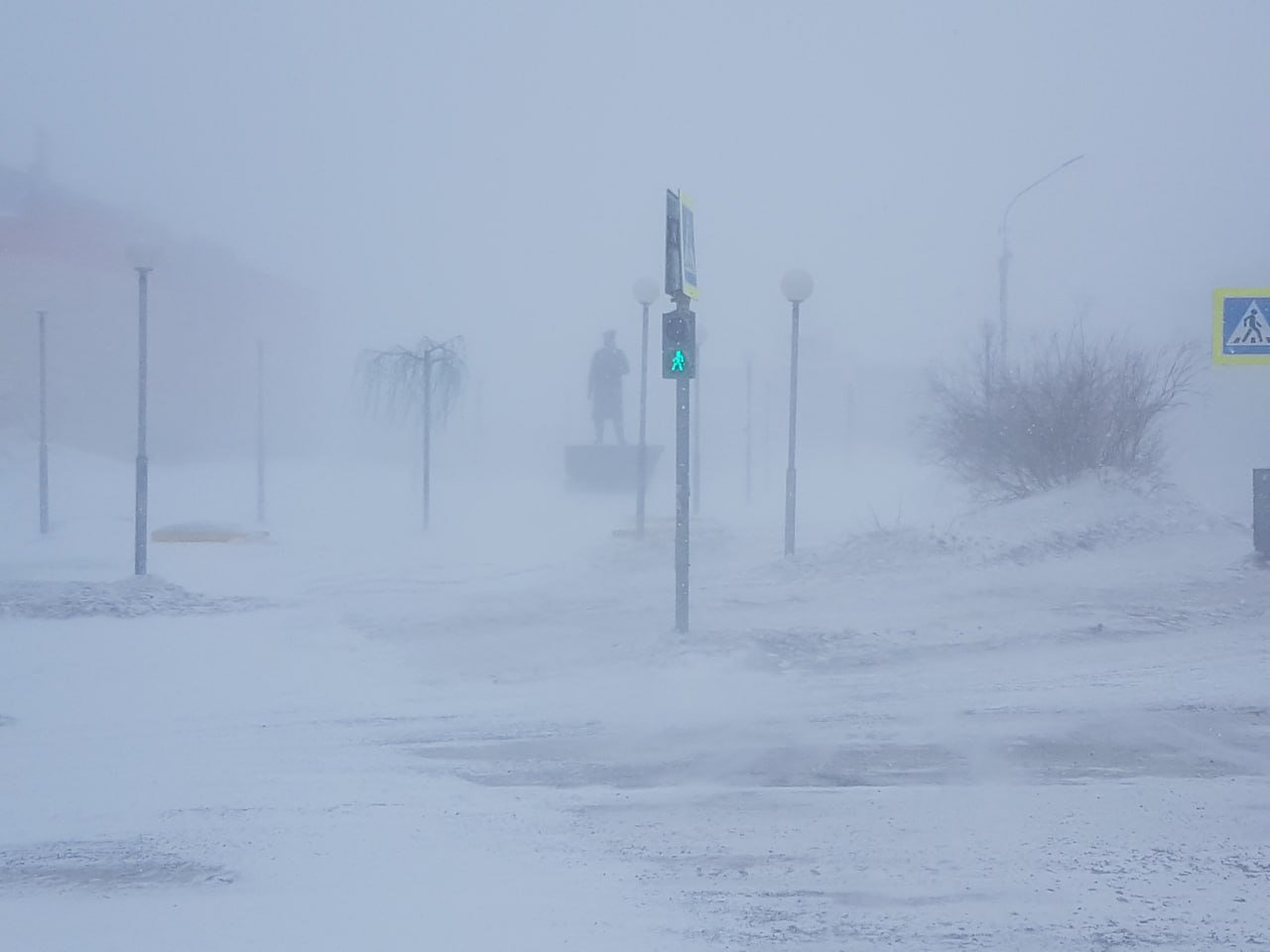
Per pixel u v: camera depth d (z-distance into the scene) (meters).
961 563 17.58
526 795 8.30
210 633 15.24
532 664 12.87
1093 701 10.69
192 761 9.31
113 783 8.69
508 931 5.95
